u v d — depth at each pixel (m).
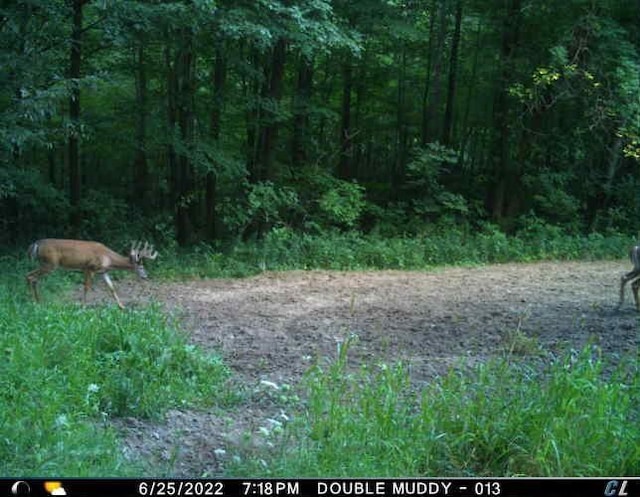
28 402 6.04
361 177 27.17
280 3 14.82
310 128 21.42
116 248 16.83
